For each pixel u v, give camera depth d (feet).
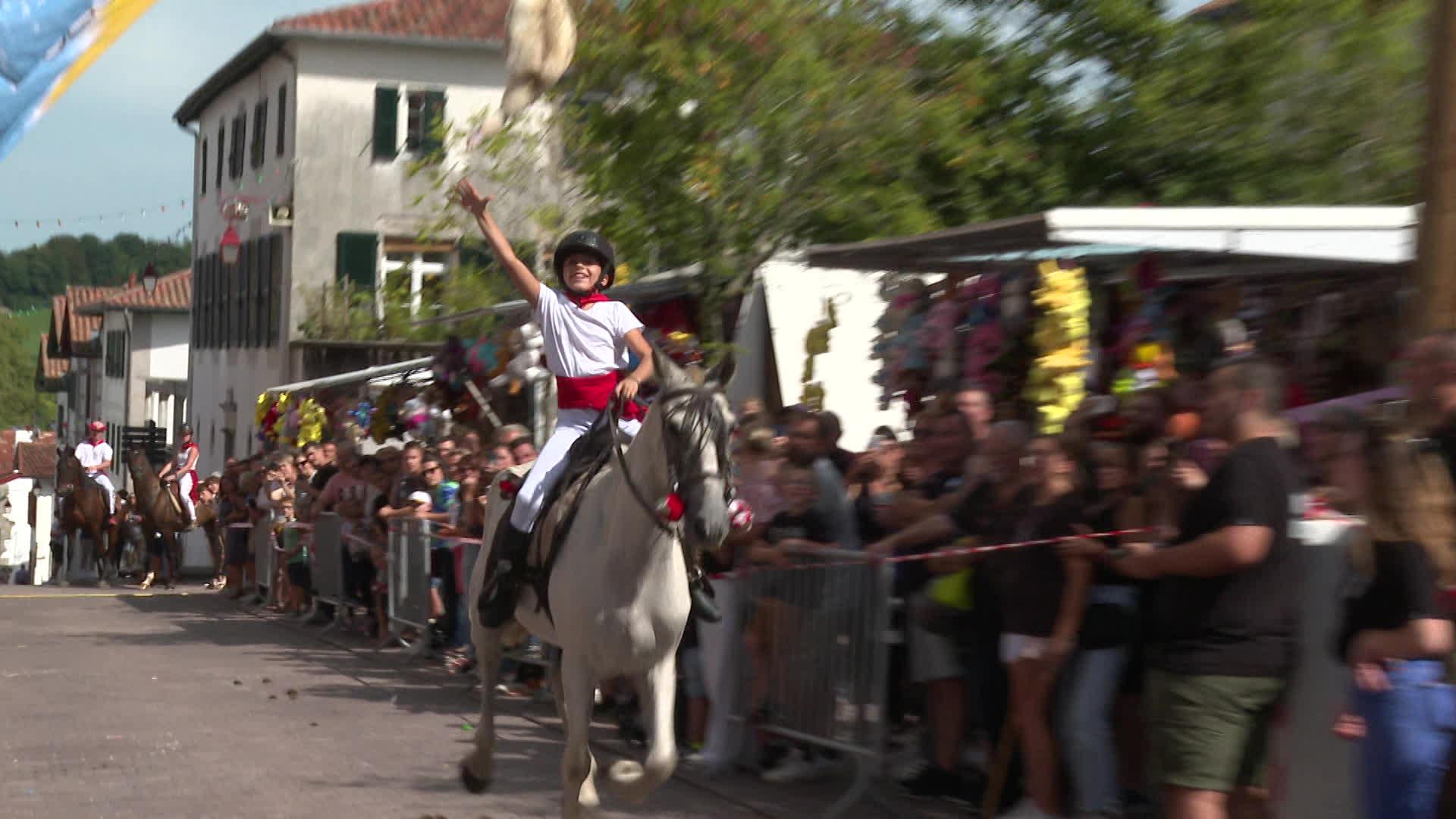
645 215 45.32
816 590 27.12
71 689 42.37
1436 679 17.24
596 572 21.98
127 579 96.78
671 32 44.62
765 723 28.48
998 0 53.26
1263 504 17.53
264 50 116.06
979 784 25.20
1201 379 24.13
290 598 67.67
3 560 127.34
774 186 45.42
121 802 27.48
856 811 25.98
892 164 48.08
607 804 26.96
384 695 41.04
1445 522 16.85
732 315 46.57
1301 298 32.09
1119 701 23.32
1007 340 33.19
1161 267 31.37
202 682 43.70
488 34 114.32
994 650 24.79
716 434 20.52
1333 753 19.81
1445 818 17.88
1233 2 52.49
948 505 26.25
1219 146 50.55
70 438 250.37
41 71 14.25
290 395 78.64
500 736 34.27
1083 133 53.06
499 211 50.85
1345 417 20.42
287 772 30.19
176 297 185.26
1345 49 48.49
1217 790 17.75
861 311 46.70
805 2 45.83
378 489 53.11
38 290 425.69
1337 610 19.83
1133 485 22.48
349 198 114.11
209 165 146.20
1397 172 47.67
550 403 53.93
